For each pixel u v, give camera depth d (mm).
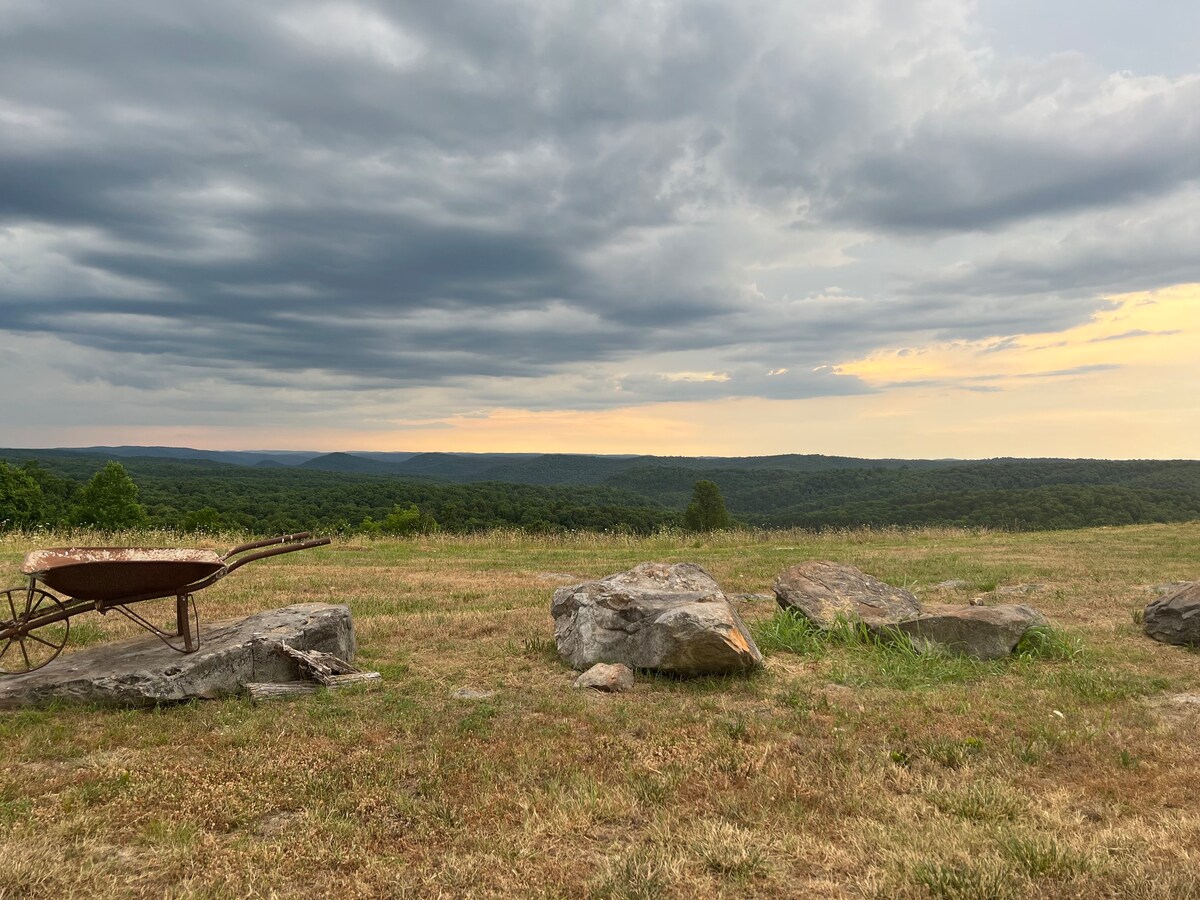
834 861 3934
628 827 4371
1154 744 5574
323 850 3992
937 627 8664
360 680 7305
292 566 16891
